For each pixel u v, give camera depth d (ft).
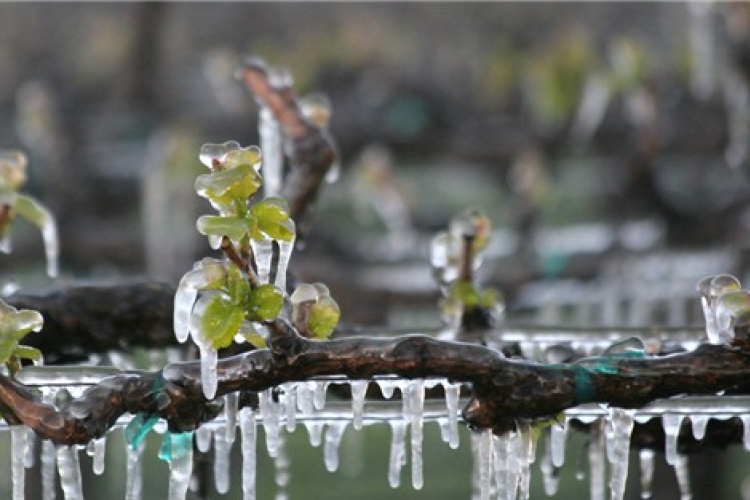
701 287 10.41
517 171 38.24
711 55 29.22
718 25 28.91
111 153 39.14
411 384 10.28
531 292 30.83
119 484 30.40
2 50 48.14
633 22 45.83
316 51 42.34
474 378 10.00
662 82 37.27
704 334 13.46
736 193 34.37
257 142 37.19
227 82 37.01
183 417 9.96
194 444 12.99
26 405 9.68
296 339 9.77
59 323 13.84
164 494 30.78
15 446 9.91
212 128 37.52
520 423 10.38
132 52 40.29
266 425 10.25
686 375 10.09
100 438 10.25
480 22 47.19
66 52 48.08
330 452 10.97
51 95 40.93
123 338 14.12
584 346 13.39
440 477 34.40
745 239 31.60
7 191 14.17
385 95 40.68
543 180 37.04
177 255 34.50
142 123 39.86
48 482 12.35
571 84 37.52
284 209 9.27
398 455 11.03
